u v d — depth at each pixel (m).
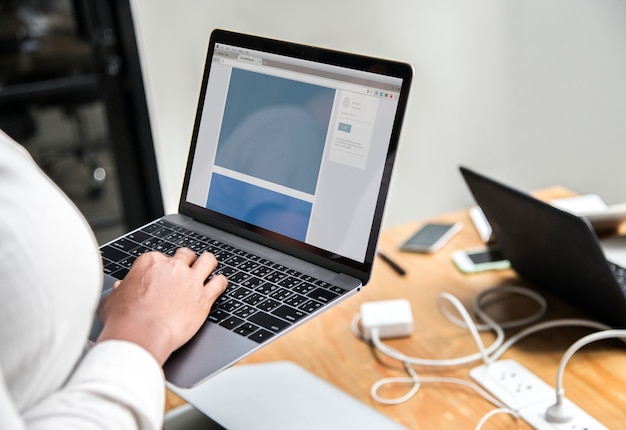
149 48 2.60
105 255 1.08
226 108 1.12
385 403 1.10
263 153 1.08
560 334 1.23
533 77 2.68
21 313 0.52
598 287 1.16
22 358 0.52
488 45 2.63
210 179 1.14
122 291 0.81
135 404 0.60
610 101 2.65
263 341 0.86
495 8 2.58
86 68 2.86
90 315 0.59
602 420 1.04
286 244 1.05
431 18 2.58
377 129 0.98
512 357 1.19
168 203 2.83
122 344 0.65
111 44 2.64
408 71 0.96
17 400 0.54
